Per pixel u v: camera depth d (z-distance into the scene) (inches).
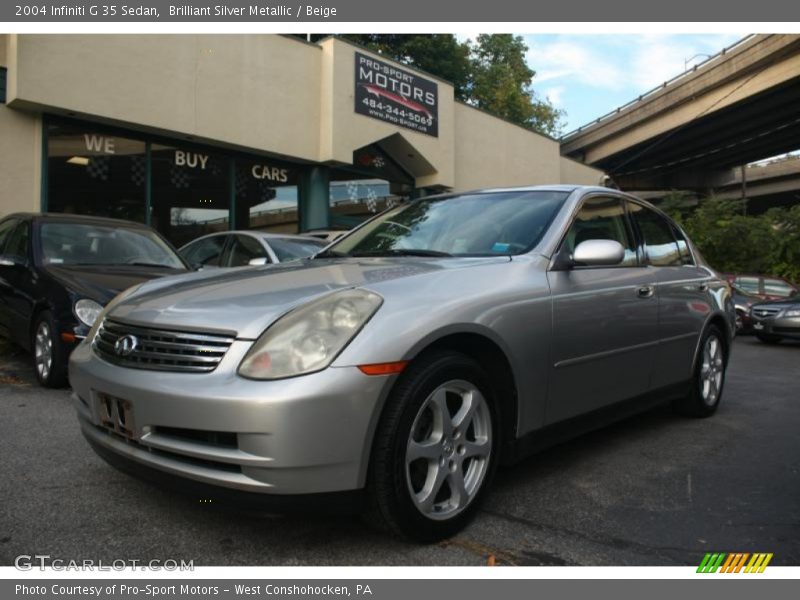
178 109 440.8
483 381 105.0
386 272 107.8
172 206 463.8
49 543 97.0
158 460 92.6
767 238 833.5
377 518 93.3
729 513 115.4
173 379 91.4
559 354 120.2
